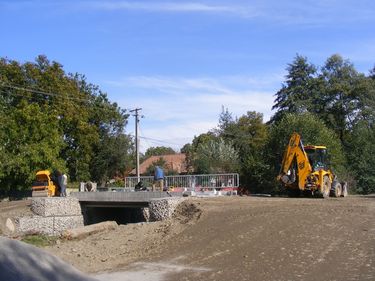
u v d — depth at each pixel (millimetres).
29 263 7102
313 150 29453
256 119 70125
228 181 34531
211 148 55906
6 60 50750
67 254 16125
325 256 12273
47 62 52344
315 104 61969
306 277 10781
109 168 62406
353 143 49781
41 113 42906
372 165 46281
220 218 18141
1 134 39594
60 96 51125
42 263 7266
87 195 32594
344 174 43938
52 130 42594
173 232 17438
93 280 7488
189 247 15086
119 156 61594
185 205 20984
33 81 51062
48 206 28891
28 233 25609
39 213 28812
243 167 48156
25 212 28906
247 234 15344
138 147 54531
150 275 12281
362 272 10797
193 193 30969
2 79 49375
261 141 63312
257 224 16406
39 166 40500
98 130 59750
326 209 18578
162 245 15969
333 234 14312
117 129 62000
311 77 63125
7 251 7172
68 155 52938
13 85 49969
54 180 33062
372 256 11914
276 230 15375
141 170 83500
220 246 14562
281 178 29141
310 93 62750
